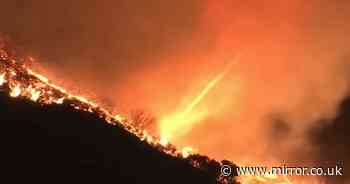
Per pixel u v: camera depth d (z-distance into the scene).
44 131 24.36
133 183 22.98
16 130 23.28
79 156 23.25
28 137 23.09
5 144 21.73
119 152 25.75
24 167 20.67
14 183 19.34
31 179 20.06
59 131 25.08
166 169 26.45
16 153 21.41
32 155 21.77
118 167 23.88
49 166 21.45
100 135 27.02
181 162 28.70
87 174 22.03
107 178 22.38
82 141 24.97
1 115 24.22
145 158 26.77
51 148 22.94
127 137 28.83
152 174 24.92
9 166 20.30
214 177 28.80
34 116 25.69
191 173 27.50
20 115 25.09
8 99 26.64
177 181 25.53
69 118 27.44
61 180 20.81
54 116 26.83
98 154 24.36
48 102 28.89
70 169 21.86
